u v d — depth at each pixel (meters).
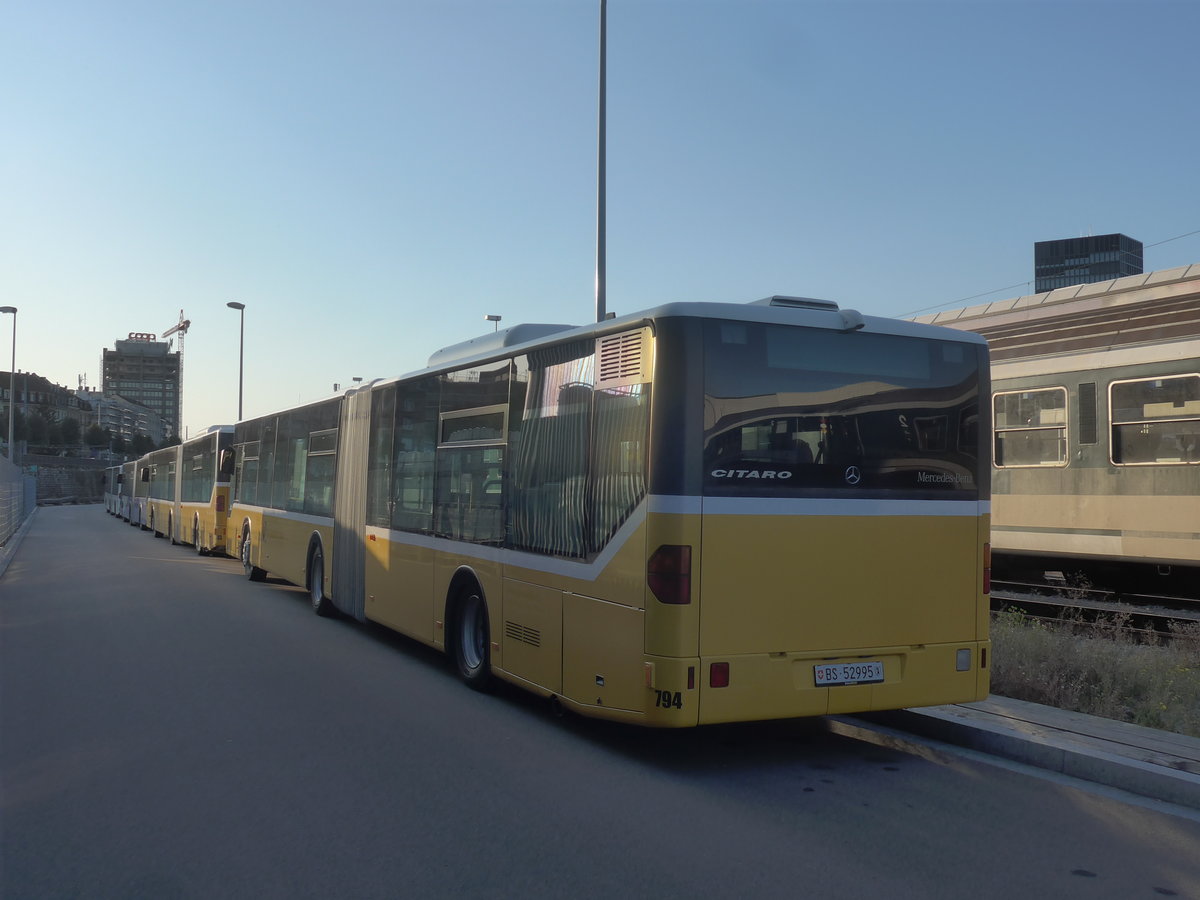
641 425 6.09
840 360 6.37
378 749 6.67
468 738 6.98
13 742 6.82
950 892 4.32
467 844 4.89
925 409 6.59
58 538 34.50
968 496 6.68
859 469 6.34
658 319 6.04
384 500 10.77
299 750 6.63
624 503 6.21
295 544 14.84
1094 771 5.86
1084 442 12.07
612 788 5.82
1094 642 8.82
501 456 7.96
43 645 10.91
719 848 4.85
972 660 6.63
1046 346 12.91
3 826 5.14
